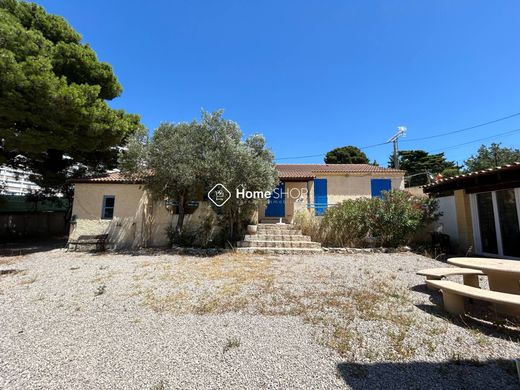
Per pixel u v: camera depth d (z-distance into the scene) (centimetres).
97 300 449
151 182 1033
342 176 1562
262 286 525
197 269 683
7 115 895
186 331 327
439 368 245
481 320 358
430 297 452
